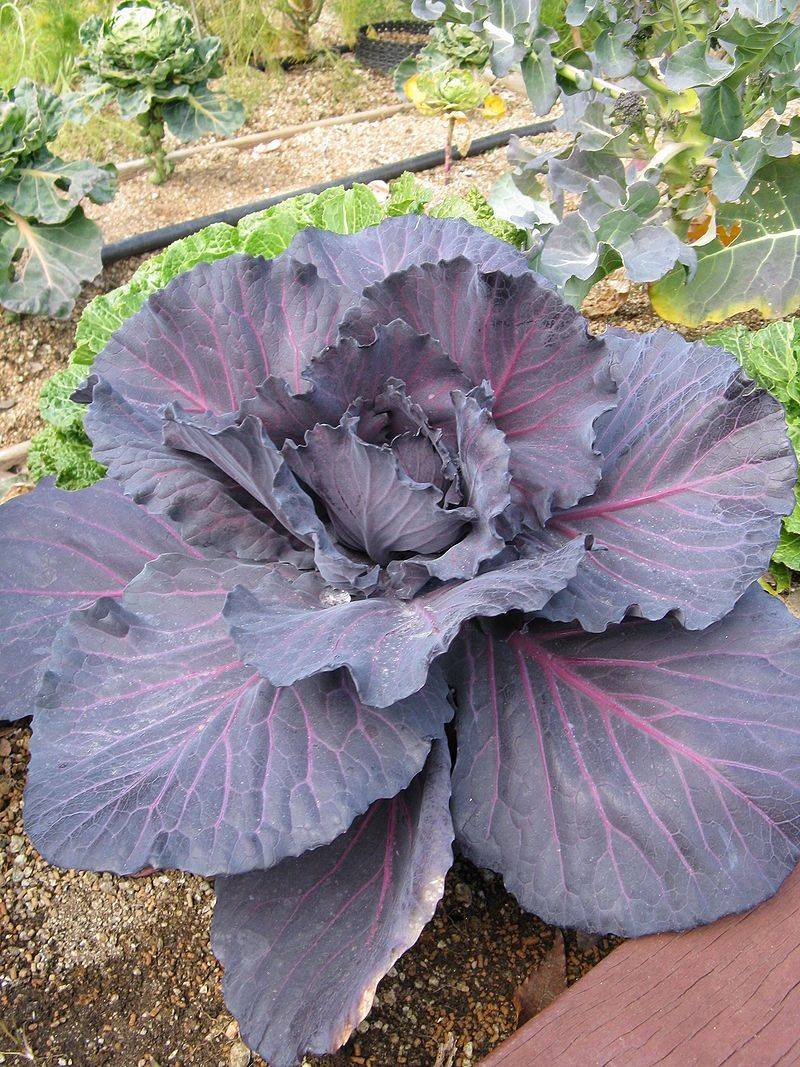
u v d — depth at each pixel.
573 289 1.26
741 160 1.15
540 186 1.45
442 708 0.71
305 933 0.68
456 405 0.77
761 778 0.67
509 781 0.73
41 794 0.66
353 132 2.24
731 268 1.31
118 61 1.79
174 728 0.69
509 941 0.82
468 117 2.27
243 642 0.66
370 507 0.76
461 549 0.76
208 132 1.90
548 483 0.80
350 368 0.78
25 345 1.59
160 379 0.85
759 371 1.18
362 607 0.74
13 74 2.16
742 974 0.61
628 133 1.27
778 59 1.12
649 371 0.86
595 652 0.77
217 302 0.83
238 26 2.42
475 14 1.29
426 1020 0.78
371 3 2.55
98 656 0.73
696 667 0.73
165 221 1.91
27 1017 0.79
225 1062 0.75
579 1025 0.59
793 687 0.70
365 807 0.64
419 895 0.62
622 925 0.66
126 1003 0.79
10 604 0.84
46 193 1.52
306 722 0.68
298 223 1.34
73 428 1.21
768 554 0.73
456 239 0.94
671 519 0.78
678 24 1.24
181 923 0.84
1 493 1.31
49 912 0.86
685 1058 0.56
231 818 0.63
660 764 0.70
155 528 0.89
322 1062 0.75
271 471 0.73
